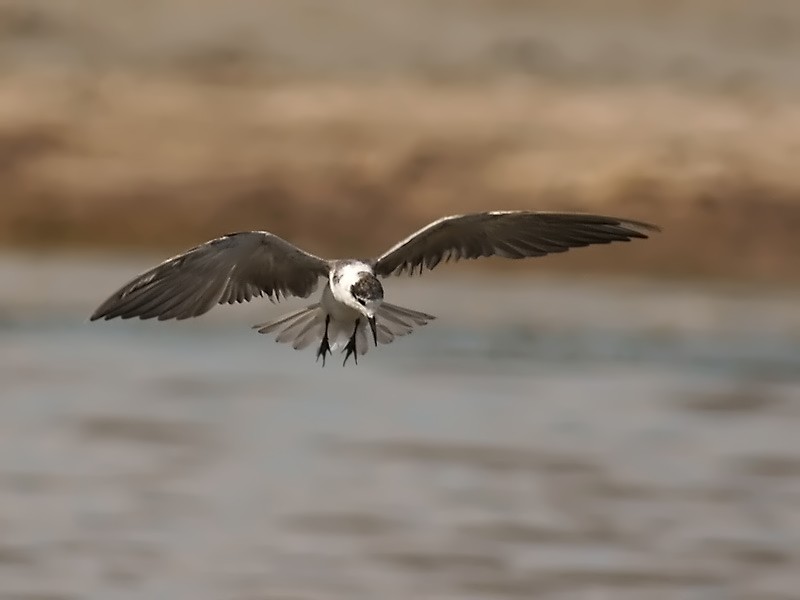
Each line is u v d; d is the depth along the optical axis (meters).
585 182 26.02
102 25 31.75
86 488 15.58
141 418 18.05
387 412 18.36
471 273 24.69
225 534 14.36
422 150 26.83
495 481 15.82
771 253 25.30
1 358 20.61
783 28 33.56
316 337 9.48
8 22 31.45
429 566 13.60
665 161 26.17
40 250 26.39
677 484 15.77
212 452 16.83
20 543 14.09
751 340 21.56
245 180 26.70
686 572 13.51
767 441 17.20
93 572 13.39
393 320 9.53
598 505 15.19
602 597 12.92
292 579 13.27
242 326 22.70
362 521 14.75
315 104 28.17
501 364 20.45
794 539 14.36
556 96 28.88
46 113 27.72
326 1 33.28
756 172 25.95
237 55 30.94
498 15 33.41
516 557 13.83
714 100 28.81
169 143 27.34
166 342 21.73
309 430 17.62
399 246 9.36
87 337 21.75
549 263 24.91
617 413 18.27
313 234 26.33
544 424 17.86
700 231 25.38
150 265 25.69
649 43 32.53
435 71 30.61
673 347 21.19
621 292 24.14
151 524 14.65
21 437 17.30
